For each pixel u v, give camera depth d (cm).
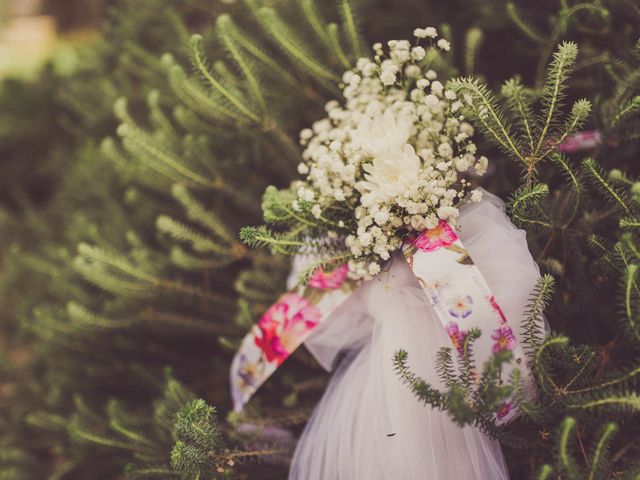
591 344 66
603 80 74
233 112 75
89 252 77
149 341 90
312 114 86
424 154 61
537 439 62
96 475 85
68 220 114
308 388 79
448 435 60
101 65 115
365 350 67
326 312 65
